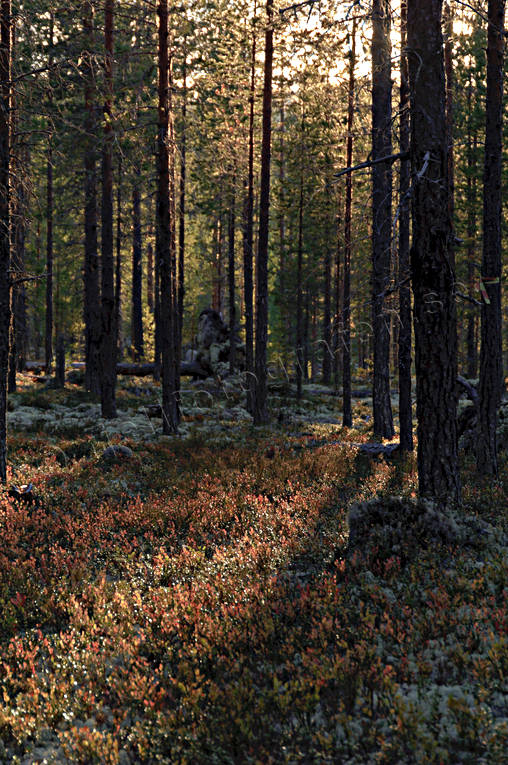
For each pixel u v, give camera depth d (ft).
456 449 28.66
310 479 43.34
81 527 32.09
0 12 37.01
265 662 17.66
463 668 16.48
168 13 59.57
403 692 15.92
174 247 76.95
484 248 39.83
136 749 14.93
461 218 118.93
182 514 33.99
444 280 28.07
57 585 24.84
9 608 22.70
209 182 102.06
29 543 30.60
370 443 57.47
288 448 56.49
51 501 37.52
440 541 24.81
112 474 45.09
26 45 41.45
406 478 41.19
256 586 22.63
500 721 14.29
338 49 53.88
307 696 14.90
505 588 20.84
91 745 14.53
